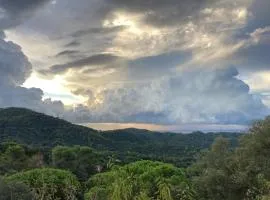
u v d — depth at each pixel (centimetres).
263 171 4162
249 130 4612
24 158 10438
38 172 6078
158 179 4178
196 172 5031
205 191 4547
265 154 4347
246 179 4216
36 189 5641
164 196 3888
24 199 4959
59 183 5700
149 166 5181
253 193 4066
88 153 10894
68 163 10406
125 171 4194
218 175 4412
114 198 3853
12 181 5244
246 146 4494
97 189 4612
